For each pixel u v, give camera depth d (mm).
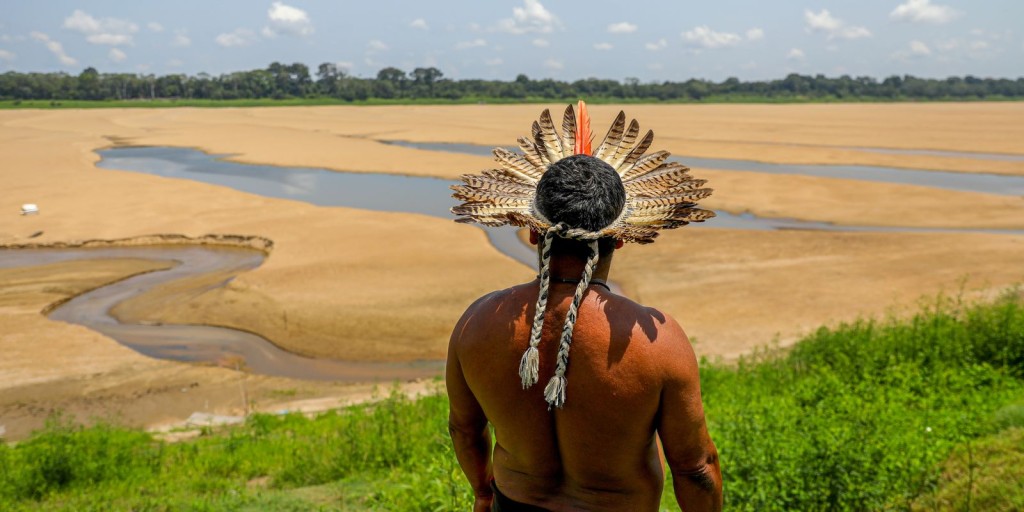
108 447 9648
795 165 49094
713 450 1979
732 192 36281
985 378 8406
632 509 1988
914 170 46812
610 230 1901
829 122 95438
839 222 29578
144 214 32531
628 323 1877
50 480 8641
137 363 17031
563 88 197125
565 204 1881
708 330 17812
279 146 64312
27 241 28781
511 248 25781
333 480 7938
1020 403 7082
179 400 15133
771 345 16406
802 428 5730
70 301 21766
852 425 5750
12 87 165875
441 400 10797
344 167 49438
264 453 9477
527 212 1976
